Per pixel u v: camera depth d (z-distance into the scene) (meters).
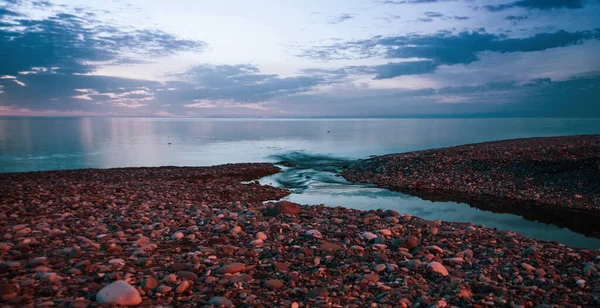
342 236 8.17
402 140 65.19
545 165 21.45
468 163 24.03
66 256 5.84
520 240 9.01
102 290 4.30
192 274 5.35
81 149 49.81
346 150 47.31
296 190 20.41
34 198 11.09
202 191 16.86
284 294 4.94
